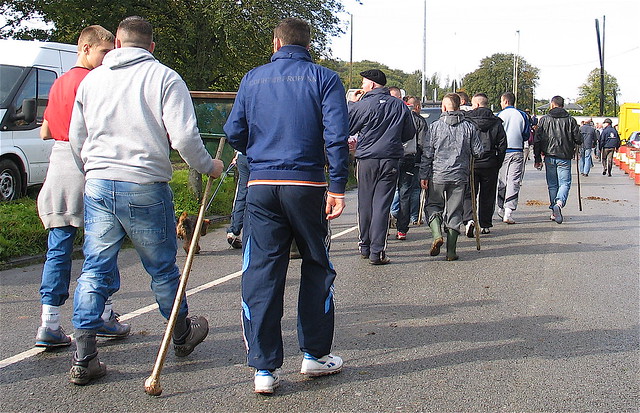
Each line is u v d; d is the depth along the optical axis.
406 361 4.44
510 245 8.90
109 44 4.63
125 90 3.95
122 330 4.86
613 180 22.28
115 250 4.05
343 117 3.89
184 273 3.92
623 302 5.96
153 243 4.07
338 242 9.26
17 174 11.66
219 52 29.94
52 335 4.55
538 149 11.01
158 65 4.00
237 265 7.59
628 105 41.06
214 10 27.06
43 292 4.55
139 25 4.07
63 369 4.27
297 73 3.94
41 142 12.17
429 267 7.50
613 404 3.77
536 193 16.05
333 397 3.85
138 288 6.46
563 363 4.42
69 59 13.03
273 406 3.72
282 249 3.94
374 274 7.13
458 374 4.21
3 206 9.68
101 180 3.95
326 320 4.08
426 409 3.70
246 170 8.20
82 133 4.11
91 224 4.00
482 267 7.49
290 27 4.07
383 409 3.70
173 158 24.33
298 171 3.84
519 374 4.22
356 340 4.88
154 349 4.64
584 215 12.01
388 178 7.57
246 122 4.05
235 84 32.34
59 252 4.55
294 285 6.56
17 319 5.40
